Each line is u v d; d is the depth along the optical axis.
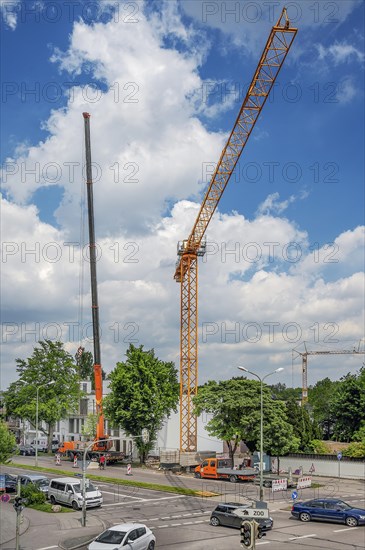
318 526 41.72
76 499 48.25
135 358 83.38
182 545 35.09
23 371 96.62
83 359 147.75
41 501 50.56
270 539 37.12
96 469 77.81
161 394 83.44
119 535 31.80
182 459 82.50
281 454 75.38
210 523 41.91
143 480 67.56
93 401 111.56
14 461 86.94
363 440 76.06
